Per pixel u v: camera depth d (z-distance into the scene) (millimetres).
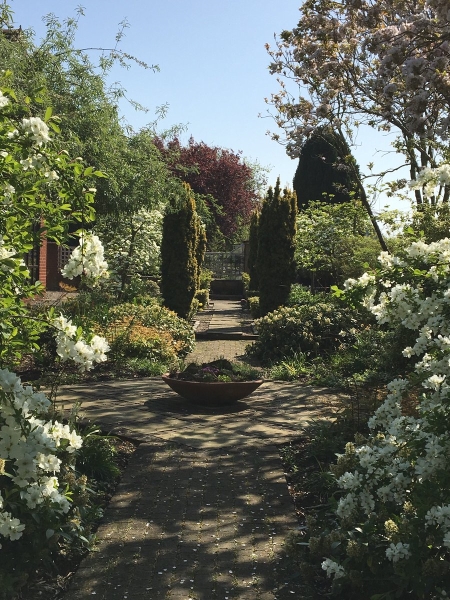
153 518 4363
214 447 5980
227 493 4852
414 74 8367
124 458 5695
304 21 11086
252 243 22703
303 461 5664
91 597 3322
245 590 3434
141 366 10039
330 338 11523
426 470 3273
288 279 14867
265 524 4293
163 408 7465
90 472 5008
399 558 3119
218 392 7488
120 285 14633
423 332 3744
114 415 7047
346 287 3949
